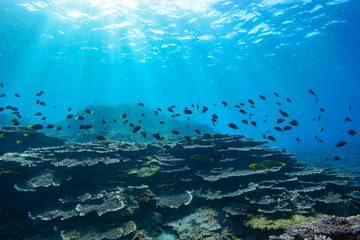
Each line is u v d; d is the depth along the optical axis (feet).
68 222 19.30
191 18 68.90
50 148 28.78
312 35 83.82
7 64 127.24
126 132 73.05
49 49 98.78
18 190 21.34
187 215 22.56
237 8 63.36
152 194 23.81
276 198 22.74
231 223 20.34
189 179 26.63
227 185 26.30
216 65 121.49
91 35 82.58
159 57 108.78
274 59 113.09
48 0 60.44
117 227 18.60
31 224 19.56
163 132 88.33
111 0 60.18
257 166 22.04
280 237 13.98
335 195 24.97
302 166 33.78
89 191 22.76
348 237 10.87
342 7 63.82
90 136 58.23
